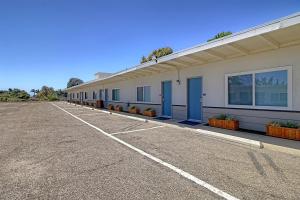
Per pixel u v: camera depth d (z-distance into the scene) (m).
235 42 7.49
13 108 28.38
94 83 27.58
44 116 17.19
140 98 17.45
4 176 4.57
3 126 11.66
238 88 9.25
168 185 4.02
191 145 6.89
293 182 4.05
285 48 7.55
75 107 30.30
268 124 7.75
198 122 11.23
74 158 5.71
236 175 4.42
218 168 4.83
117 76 18.00
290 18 5.73
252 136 7.68
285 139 7.11
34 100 65.12
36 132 9.70
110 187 3.98
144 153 6.09
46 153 6.23
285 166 4.88
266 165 4.96
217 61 10.20
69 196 3.67
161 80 14.57
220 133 8.41
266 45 7.85
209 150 6.28
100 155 5.96
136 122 12.78
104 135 8.81
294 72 7.32
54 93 78.44
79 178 4.40
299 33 6.59
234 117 9.41
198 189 3.84
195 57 10.05
